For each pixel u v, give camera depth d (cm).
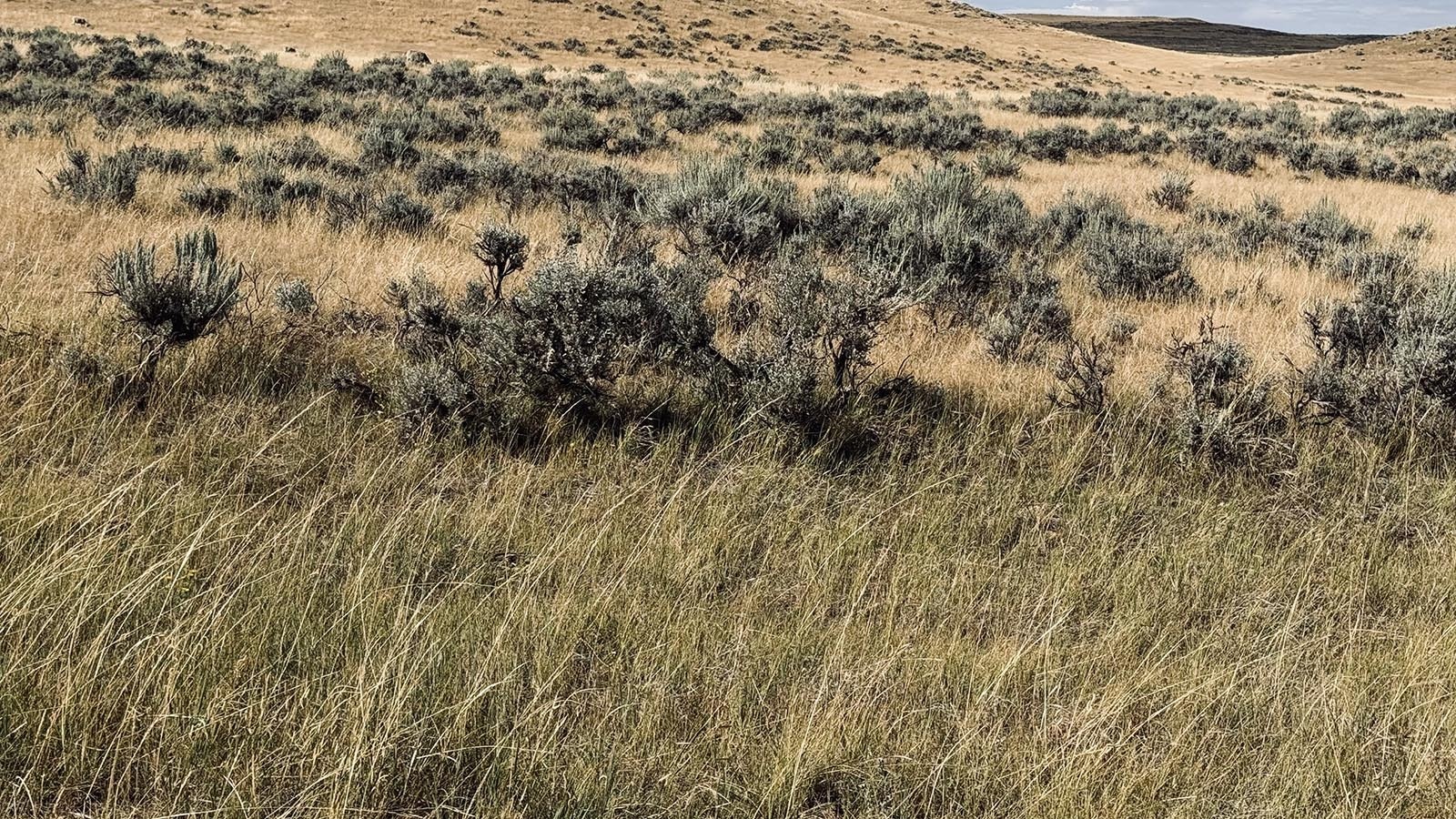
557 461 502
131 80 2780
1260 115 3862
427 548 394
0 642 295
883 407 608
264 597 333
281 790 261
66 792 259
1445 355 611
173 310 559
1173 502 520
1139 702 334
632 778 278
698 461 509
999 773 295
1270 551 461
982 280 958
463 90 3103
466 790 272
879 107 3519
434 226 1105
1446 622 404
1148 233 1284
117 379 531
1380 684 355
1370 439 589
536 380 564
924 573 407
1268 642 381
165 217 1031
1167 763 296
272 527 393
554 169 1488
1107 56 9731
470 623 336
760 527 438
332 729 272
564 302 557
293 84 2720
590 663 335
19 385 509
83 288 701
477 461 491
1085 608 402
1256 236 1384
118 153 1216
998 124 3238
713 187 1130
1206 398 611
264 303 698
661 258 992
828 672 329
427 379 527
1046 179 2038
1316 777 301
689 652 335
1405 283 952
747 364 592
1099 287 1034
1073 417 611
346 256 909
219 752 268
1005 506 485
